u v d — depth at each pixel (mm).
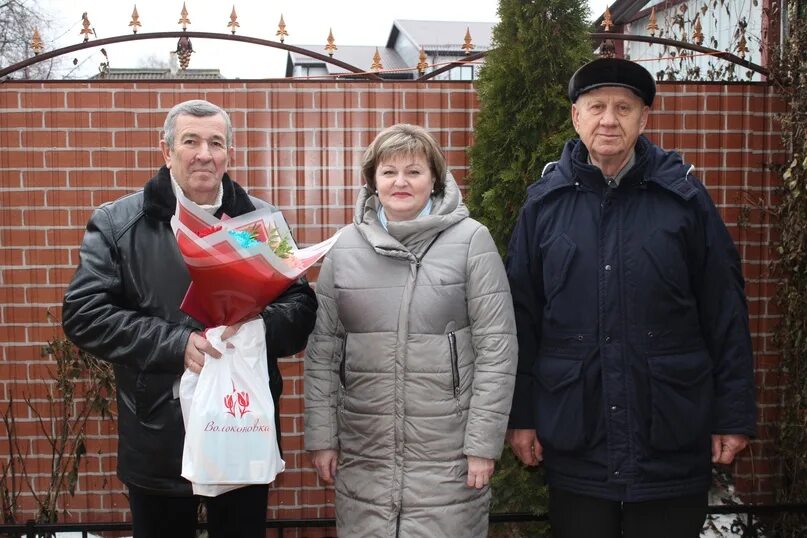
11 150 3982
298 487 4117
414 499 2379
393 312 2402
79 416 4055
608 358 2396
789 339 3990
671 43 4090
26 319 4027
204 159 2322
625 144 2428
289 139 4078
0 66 10180
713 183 4164
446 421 2393
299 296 2480
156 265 2361
